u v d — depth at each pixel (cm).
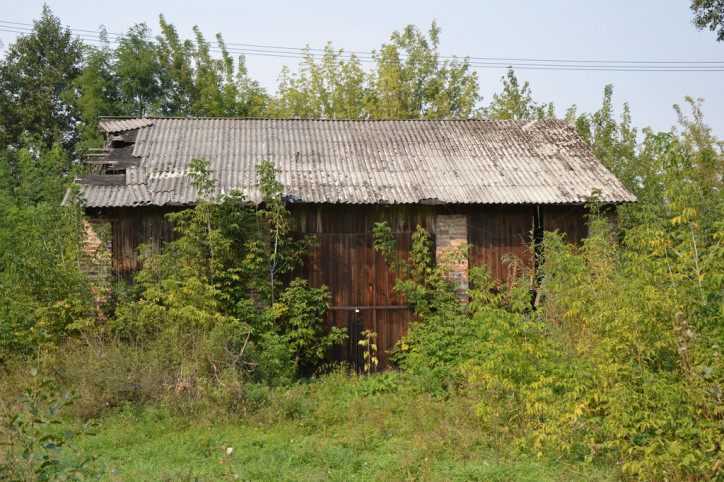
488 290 1298
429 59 3416
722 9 1938
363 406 1013
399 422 935
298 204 1290
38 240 1188
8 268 1162
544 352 815
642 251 874
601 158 2416
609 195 1312
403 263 1307
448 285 1273
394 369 1304
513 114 2884
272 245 1264
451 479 710
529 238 1341
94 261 1227
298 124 1584
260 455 785
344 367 1282
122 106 2769
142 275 1179
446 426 880
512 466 734
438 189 1312
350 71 3419
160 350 1041
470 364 909
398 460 770
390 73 3303
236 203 1213
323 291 1290
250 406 956
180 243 1161
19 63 3131
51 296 1137
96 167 1438
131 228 1252
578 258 1047
